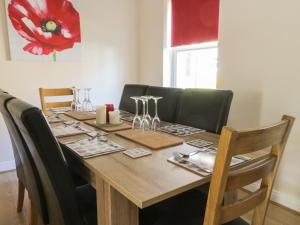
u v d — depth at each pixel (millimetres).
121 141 1376
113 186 886
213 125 1746
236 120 2359
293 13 1874
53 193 1043
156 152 1190
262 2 2053
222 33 2395
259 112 2176
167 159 1093
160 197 785
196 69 3049
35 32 2816
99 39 3268
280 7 1943
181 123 1991
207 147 1277
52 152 963
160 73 3314
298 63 1885
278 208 2039
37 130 916
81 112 2234
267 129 810
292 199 2025
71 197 1044
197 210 1195
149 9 3377
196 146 1291
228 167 752
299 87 1897
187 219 1122
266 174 978
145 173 946
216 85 2521
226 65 2395
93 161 1072
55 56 2973
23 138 1121
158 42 3289
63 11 2953
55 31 2932
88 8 3133
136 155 1134
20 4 2699
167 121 2123
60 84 3059
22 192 1960
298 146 1953
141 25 3551
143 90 2422
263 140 817
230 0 2285
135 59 3625
